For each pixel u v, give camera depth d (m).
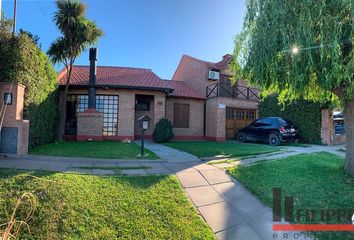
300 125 15.86
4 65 7.77
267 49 6.49
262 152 10.73
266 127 14.85
